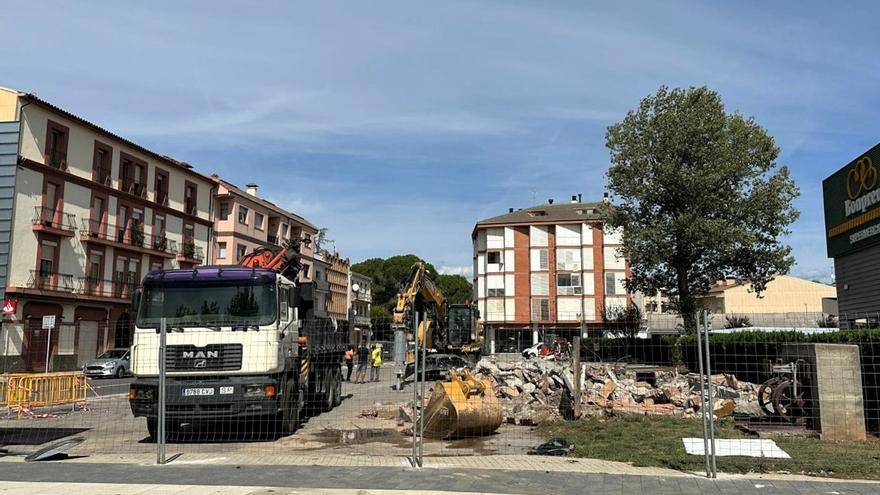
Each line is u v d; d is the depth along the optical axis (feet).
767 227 104.83
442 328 97.76
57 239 117.19
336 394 57.06
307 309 48.01
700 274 108.37
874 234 61.72
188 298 37.27
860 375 33.83
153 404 35.83
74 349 110.52
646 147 107.34
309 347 47.47
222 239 176.24
